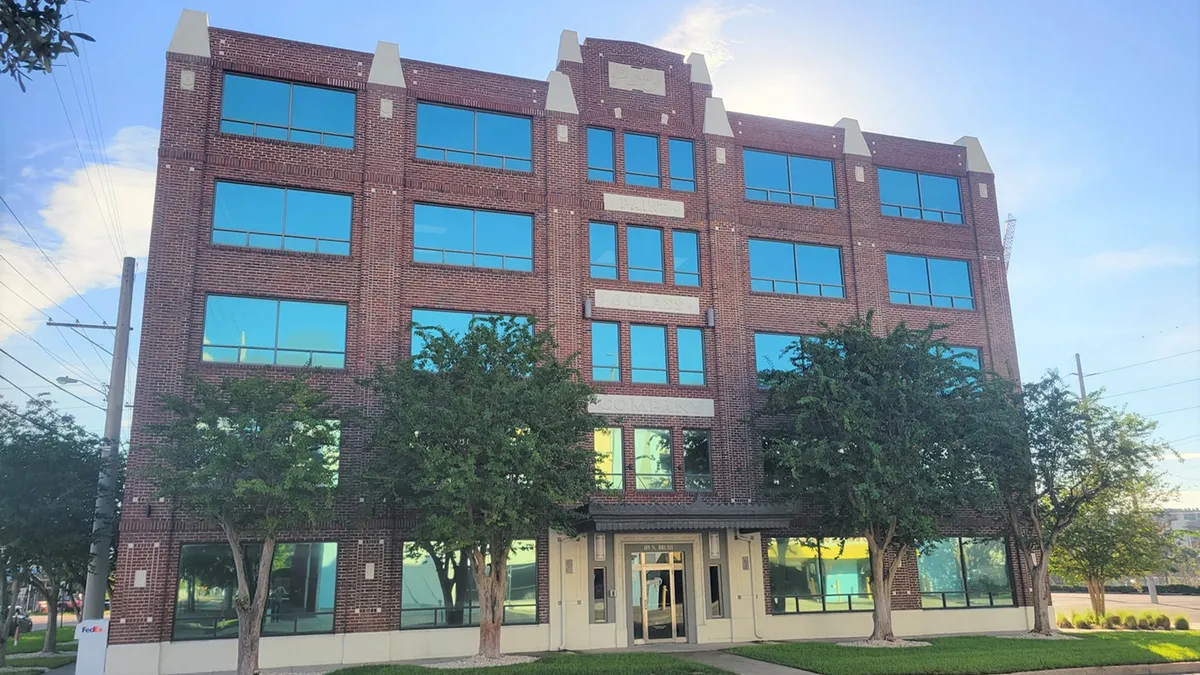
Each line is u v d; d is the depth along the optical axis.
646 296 30.23
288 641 23.66
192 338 24.95
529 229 29.56
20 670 23.50
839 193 34.00
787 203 33.06
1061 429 28.03
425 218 28.36
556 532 27.16
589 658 22.72
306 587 24.30
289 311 26.16
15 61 8.95
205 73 26.61
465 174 28.95
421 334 23.69
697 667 20.73
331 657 23.91
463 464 20.64
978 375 27.52
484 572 23.03
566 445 22.89
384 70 28.62
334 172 27.36
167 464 22.78
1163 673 21.67
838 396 25.97
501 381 22.28
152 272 24.73
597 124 31.22
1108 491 31.55
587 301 29.19
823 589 30.02
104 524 25.00
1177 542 47.59
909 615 30.44
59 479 25.38
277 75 27.41
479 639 25.38
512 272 28.70
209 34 27.02
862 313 32.75
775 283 32.25
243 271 25.80
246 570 23.91
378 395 25.88
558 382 23.53
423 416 21.80
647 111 31.98
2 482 24.66
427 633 25.00
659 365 30.03
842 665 20.55
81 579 28.95
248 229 26.31
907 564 30.95
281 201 26.84
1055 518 31.73
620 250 30.38
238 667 20.31
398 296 27.12
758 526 27.50
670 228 31.16
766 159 33.41
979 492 25.84
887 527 27.41
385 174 27.77
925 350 26.98
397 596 24.98
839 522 27.75
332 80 28.02
